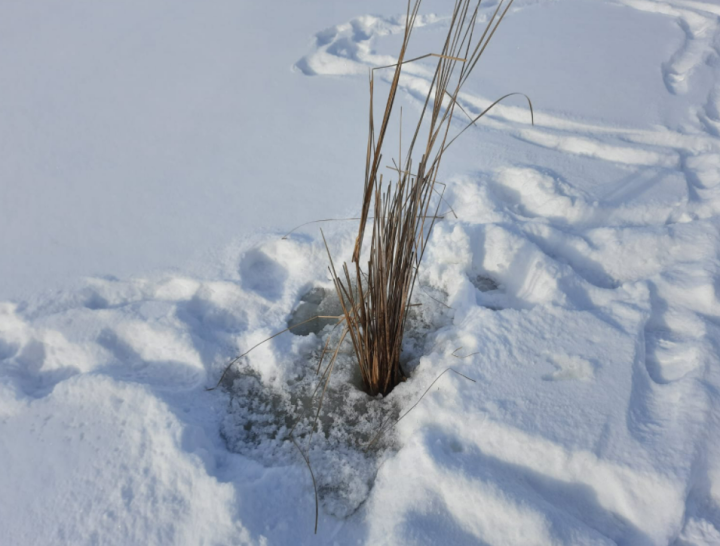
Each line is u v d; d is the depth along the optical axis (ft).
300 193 7.68
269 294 6.52
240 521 4.31
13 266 6.71
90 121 9.11
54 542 4.34
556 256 6.77
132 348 5.88
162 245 6.97
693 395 4.81
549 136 8.52
